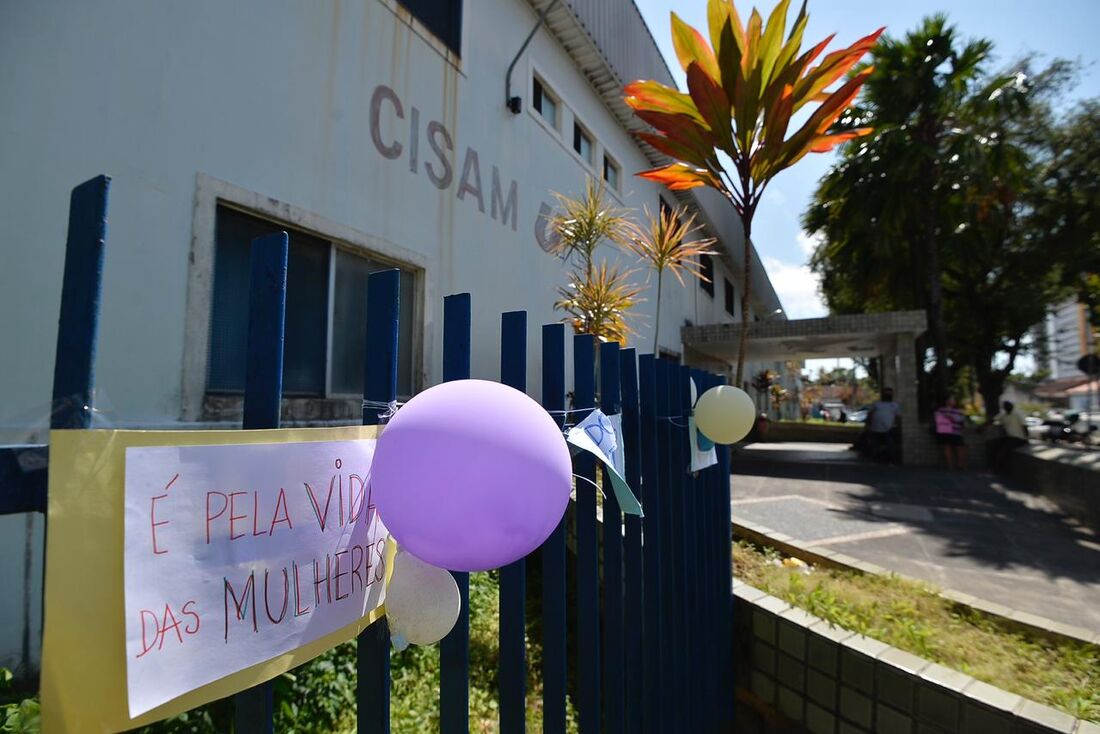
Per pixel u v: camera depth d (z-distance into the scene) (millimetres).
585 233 5684
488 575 3898
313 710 2389
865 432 12180
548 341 1534
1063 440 14812
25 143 2564
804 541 5168
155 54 3084
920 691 2146
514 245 6301
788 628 2713
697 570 2609
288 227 3887
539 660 3027
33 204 2580
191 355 3193
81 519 632
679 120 2680
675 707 2303
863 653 2348
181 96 3199
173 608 703
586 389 1665
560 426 1496
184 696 706
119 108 2916
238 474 794
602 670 2592
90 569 633
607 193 8742
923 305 14703
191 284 3205
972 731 1994
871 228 13617
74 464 634
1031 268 15250
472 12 5781
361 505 1001
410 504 866
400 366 4852
